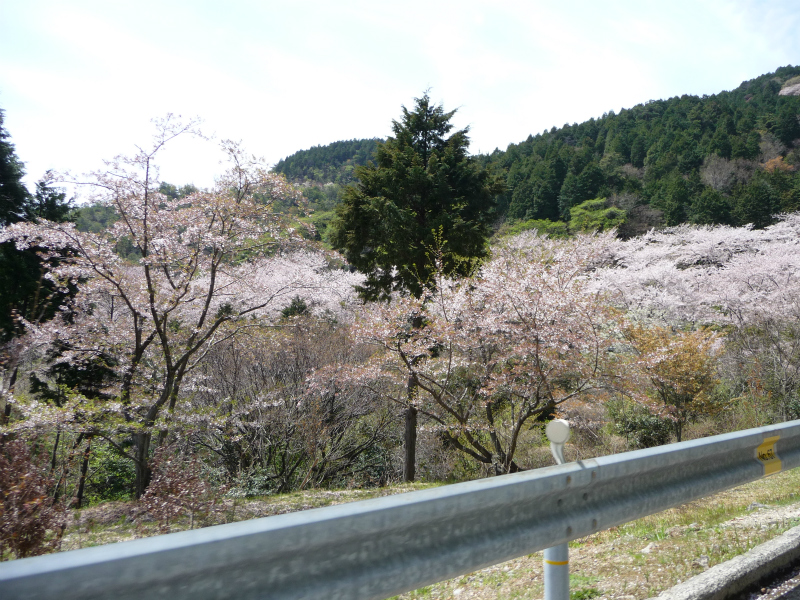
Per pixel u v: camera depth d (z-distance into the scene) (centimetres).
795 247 2420
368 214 1789
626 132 8606
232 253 1166
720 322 2072
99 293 1242
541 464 1334
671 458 245
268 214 1182
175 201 1120
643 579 283
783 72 12431
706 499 587
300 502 1047
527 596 307
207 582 123
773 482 660
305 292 1399
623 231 5306
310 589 139
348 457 1571
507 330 1170
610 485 225
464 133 1934
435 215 1802
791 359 1475
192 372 1389
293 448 1455
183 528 796
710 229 3397
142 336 1233
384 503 152
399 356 1283
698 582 255
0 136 1847
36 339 1049
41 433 853
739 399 1491
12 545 521
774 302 1823
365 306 1455
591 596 272
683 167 6925
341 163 14450
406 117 1948
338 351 1658
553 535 200
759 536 324
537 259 1418
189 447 1341
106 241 1091
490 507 178
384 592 154
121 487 1447
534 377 1148
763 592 263
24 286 1552
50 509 566
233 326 1248
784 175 5903
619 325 1199
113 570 108
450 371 1267
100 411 962
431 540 168
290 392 1450
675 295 2223
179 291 1113
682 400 1383
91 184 1028
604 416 1495
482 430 1359
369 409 1572
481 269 1465
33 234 1040
